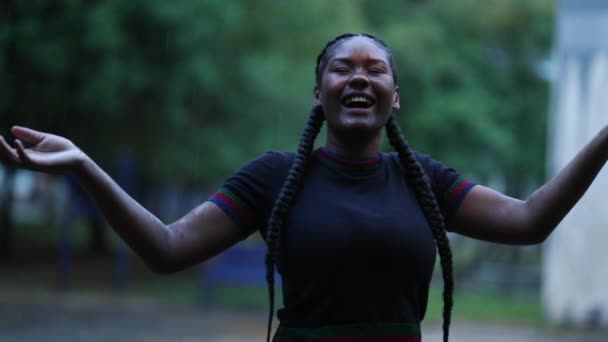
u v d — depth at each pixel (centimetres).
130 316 1412
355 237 282
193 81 1706
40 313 1405
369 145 302
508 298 1847
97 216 1781
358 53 298
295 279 289
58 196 3606
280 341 293
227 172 1845
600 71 1370
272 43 1920
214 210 300
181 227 295
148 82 1677
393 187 300
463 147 2419
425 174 309
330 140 307
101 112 1716
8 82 1670
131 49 1659
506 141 2408
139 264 2259
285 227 291
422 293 301
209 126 1825
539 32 2619
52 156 266
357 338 282
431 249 294
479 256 2711
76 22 1619
